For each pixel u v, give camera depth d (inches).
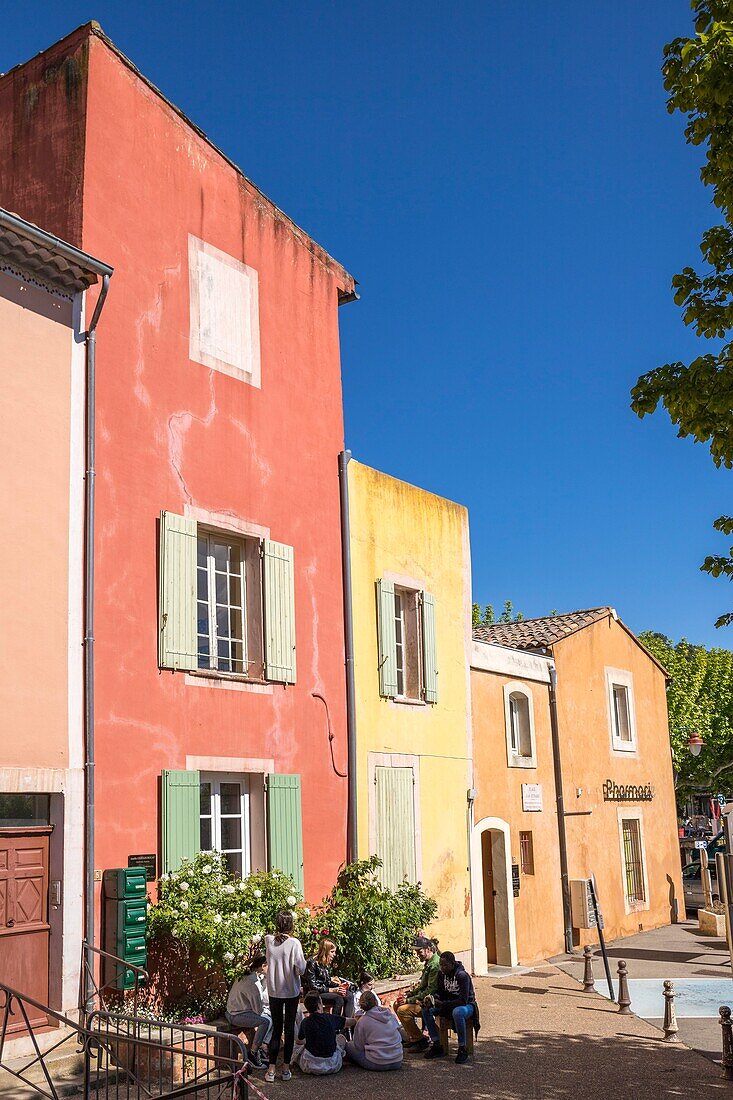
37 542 414.9
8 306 419.5
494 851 733.3
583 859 839.1
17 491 410.0
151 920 426.0
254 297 567.2
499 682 760.3
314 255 625.3
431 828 645.9
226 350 538.9
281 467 564.4
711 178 390.6
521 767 770.8
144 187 504.1
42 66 498.0
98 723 428.5
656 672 1046.4
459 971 466.3
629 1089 409.1
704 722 1373.0
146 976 390.9
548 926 772.6
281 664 534.0
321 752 557.9
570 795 834.8
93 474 442.0
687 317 402.0
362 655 605.9
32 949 390.6
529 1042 490.3
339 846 561.0
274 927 462.9
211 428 519.5
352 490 619.8
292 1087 398.6
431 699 660.7
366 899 534.6
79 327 450.6
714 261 401.4
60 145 482.6
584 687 892.0
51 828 405.1
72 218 470.6
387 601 633.6
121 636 446.9
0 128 505.0
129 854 432.5
